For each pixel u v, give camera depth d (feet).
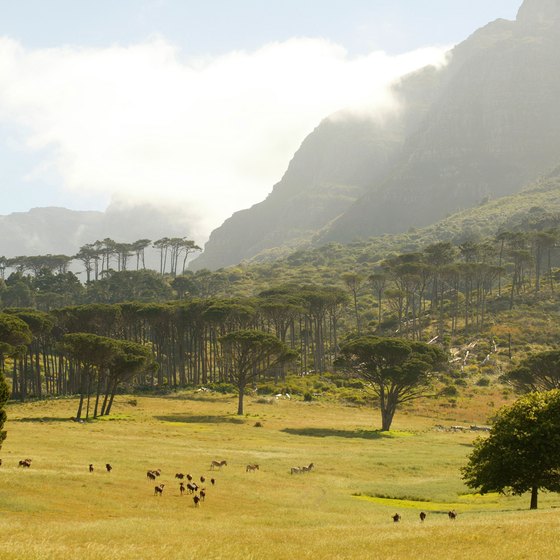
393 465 237.45
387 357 348.59
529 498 188.96
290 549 98.68
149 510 142.72
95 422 315.17
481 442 163.02
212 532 116.16
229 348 400.67
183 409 387.34
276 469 215.72
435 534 109.19
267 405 420.77
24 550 88.22
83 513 134.10
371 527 124.67
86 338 325.21
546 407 155.74
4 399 146.61
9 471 163.63
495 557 91.25
